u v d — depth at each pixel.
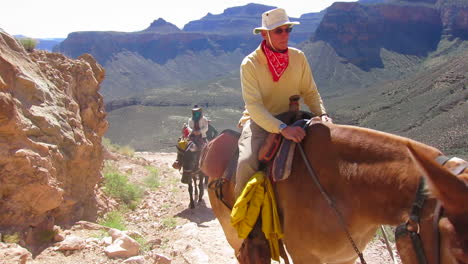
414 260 2.57
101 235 7.23
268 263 3.80
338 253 3.34
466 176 2.45
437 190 2.36
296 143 3.65
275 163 3.64
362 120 74.94
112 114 125.62
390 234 7.17
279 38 3.93
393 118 68.19
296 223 3.48
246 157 4.01
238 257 4.11
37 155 6.70
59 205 7.36
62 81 8.70
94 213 8.68
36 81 7.74
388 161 3.05
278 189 3.66
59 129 7.66
